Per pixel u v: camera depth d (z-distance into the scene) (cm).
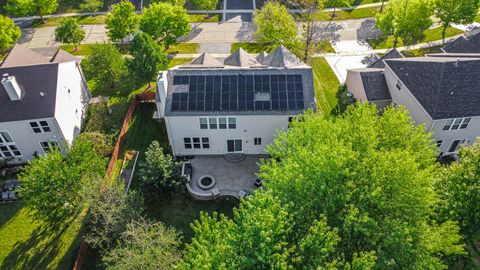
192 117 3519
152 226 2723
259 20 5328
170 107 3522
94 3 6862
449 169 2791
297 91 3600
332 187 2175
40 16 6938
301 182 2211
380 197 2155
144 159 3725
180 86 3606
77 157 2981
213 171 3697
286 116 3525
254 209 1962
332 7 7244
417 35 5797
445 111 3472
